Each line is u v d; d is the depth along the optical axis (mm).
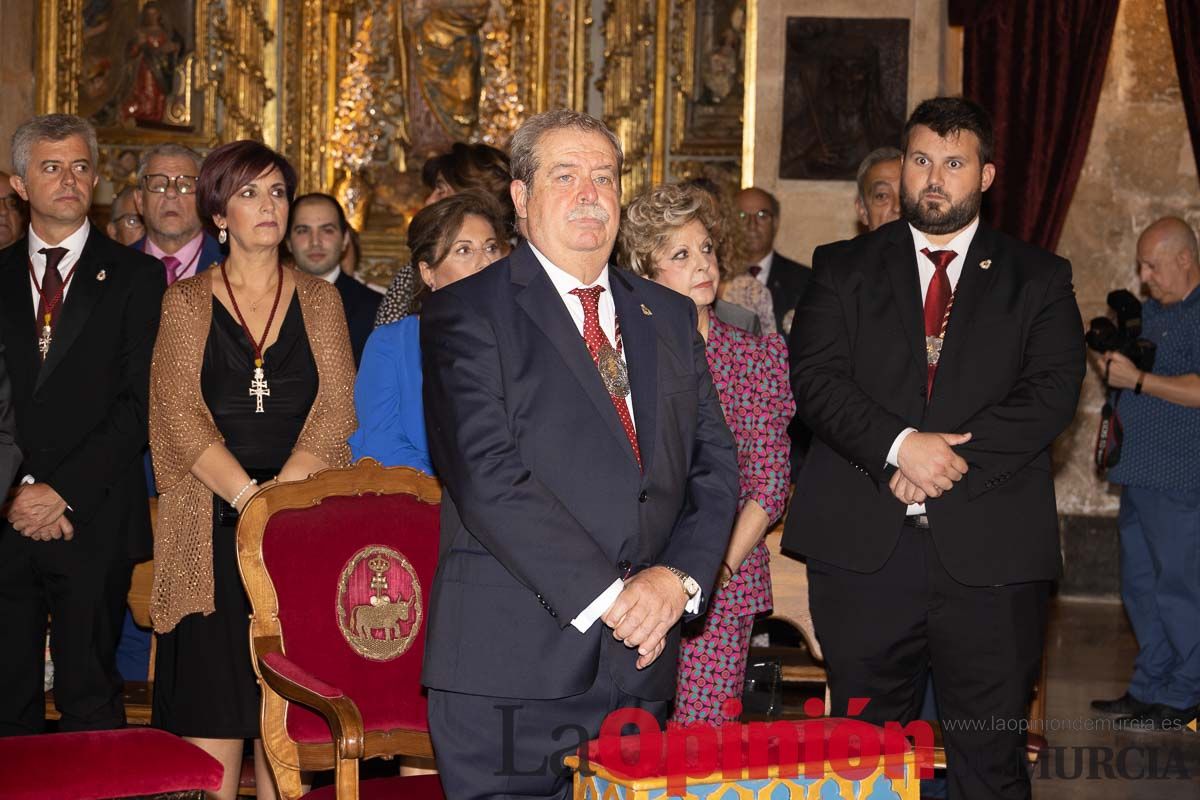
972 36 8203
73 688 4270
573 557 2814
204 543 3988
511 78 9281
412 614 3557
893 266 3836
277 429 4125
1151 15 8648
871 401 3707
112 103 8961
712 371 3891
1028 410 3643
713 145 9031
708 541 3029
